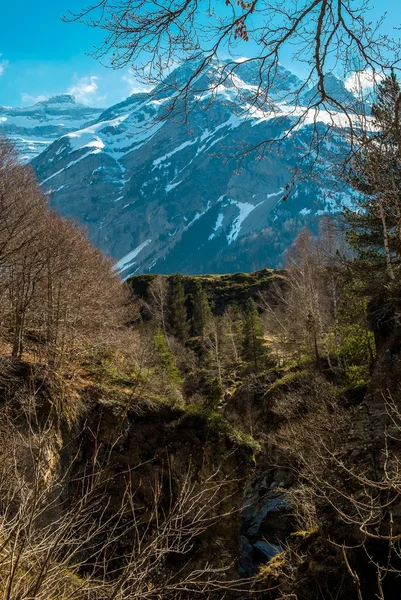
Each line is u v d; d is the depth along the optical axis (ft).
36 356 72.02
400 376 36.73
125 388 74.69
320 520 31.81
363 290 62.23
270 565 36.52
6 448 16.14
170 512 17.24
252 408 101.65
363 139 13.84
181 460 67.31
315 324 95.96
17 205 67.05
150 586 16.44
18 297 70.08
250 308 156.35
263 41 12.32
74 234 91.91
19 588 13.56
